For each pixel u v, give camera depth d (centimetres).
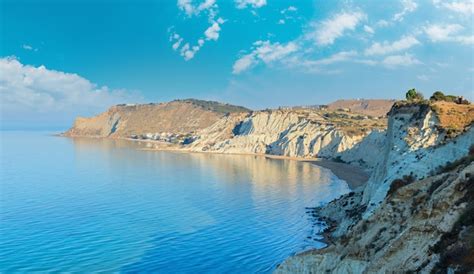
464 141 4250
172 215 6900
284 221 6425
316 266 3281
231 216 6806
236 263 4728
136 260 4809
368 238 3161
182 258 4894
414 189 3241
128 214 6975
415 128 5262
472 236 2264
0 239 5566
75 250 5138
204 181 10531
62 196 8562
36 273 4425
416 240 2591
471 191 2548
